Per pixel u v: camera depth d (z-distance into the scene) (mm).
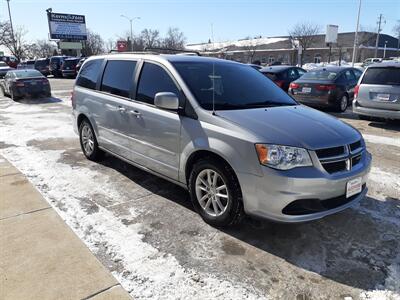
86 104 5598
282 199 3131
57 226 3686
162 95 3691
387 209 4219
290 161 3141
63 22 55625
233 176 3398
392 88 8242
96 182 4930
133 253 3250
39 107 12477
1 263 3059
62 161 5863
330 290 2828
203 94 3885
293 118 3717
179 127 3842
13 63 41375
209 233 3613
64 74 29578
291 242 3488
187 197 4461
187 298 2703
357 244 3469
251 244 3441
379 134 8008
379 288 2857
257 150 3184
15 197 4391
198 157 3781
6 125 8984
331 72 11164
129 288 2791
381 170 5578
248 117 3582
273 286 2861
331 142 3332
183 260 3170
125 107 4621
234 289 2814
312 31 57906
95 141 5605
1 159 5926
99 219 3861
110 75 5172
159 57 4387
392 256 3283
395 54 69000
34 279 2865
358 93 8781
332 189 3256
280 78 13688
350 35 64875
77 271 2973
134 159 4691
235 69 4691
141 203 4277
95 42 73312
